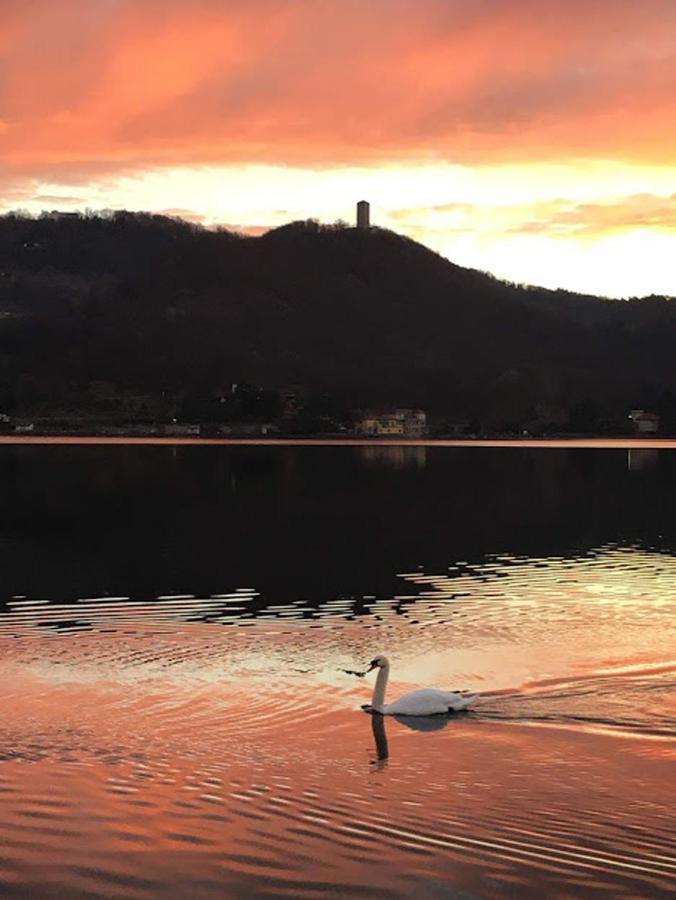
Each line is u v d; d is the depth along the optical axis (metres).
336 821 14.59
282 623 26.97
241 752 17.08
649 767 16.47
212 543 42.28
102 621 27.11
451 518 51.75
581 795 15.45
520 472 86.06
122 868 13.33
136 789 15.56
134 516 51.50
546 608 29.03
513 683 21.16
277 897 12.70
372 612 28.42
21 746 17.23
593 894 12.81
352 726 18.39
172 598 30.34
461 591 31.77
